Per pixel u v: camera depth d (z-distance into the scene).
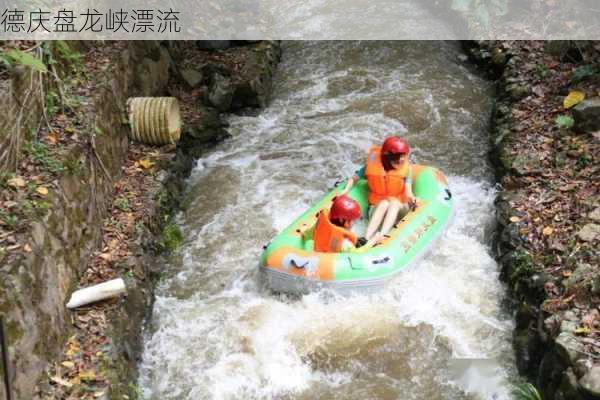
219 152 8.39
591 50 8.88
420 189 6.95
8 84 5.63
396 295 6.08
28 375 4.52
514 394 5.25
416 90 9.42
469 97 9.27
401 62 10.13
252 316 5.95
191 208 7.44
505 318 5.94
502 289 6.18
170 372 5.53
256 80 9.16
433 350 5.65
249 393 5.34
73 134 6.21
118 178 7.05
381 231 6.42
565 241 6.04
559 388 4.77
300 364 5.53
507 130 7.87
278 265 6.04
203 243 6.94
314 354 5.59
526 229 6.34
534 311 5.54
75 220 5.73
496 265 6.46
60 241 5.37
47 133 6.13
